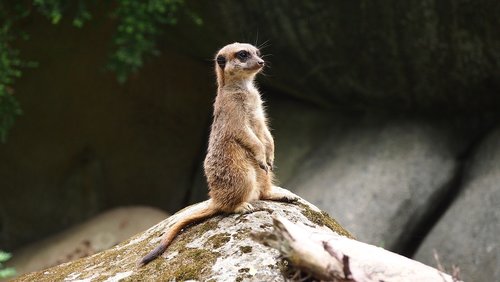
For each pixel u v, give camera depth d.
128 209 15.77
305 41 13.73
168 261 6.17
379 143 14.47
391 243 13.41
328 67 14.19
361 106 15.06
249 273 5.78
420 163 13.96
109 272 6.44
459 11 12.47
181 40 15.06
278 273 5.75
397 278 5.48
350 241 5.77
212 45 14.62
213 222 6.48
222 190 6.54
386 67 13.77
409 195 13.67
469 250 12.53
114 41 13.75
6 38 13.43
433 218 13.84
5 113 13.77
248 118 6.82
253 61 6.84
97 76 15.87
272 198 6.87
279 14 13.43
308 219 6.61
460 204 13.20
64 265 7.05
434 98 14.02
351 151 14.67
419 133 14.33
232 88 6.88
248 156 6.62
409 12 12.79
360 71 14.05
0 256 8.35
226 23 13.80
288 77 14.80
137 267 6.28
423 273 5.57
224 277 5.79
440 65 13.31
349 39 13.55
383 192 13.73
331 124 15.57
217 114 6.82
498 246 12.29
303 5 13.27
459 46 12.91
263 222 6.35
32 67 15.49
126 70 14.00
